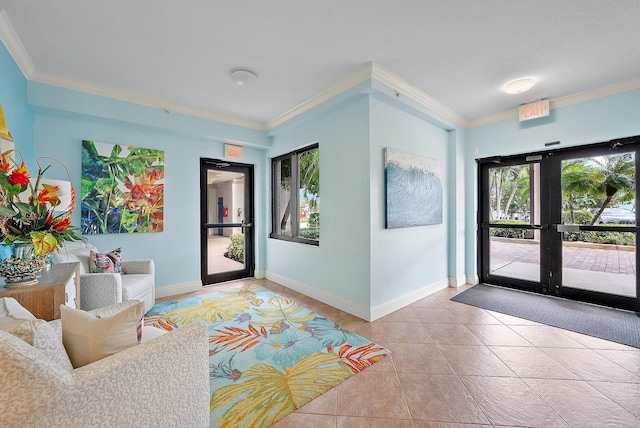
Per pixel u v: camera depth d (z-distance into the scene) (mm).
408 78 2730
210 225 4051
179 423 1132
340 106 2980
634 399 1598
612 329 2512
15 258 1541
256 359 2035
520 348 2195
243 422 1439
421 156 3344
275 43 2166
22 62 2309
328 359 2037
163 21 1895
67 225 1713
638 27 1950
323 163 3293
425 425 1427
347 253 2986
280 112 3658
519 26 1962
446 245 3844
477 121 3891
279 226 4395
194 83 2822
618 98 2855
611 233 3064
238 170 4324
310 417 1482
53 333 920
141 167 3328
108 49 2217
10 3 1693
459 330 2527
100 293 2258
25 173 1511
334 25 1957
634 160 2902
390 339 2357
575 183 3285
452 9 1797
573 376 1824
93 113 2838
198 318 2809
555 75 2666
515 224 3758
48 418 774
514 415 1488
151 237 3438
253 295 3559
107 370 908
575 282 3305
